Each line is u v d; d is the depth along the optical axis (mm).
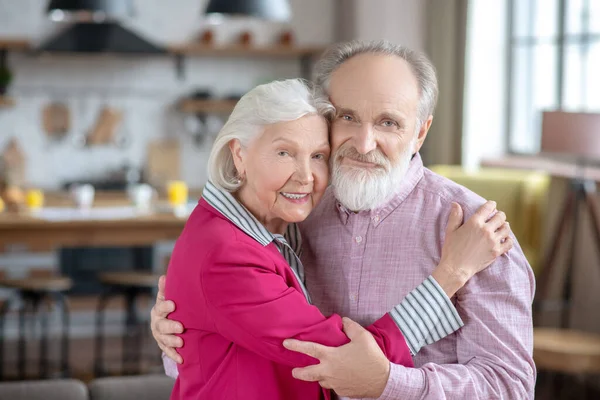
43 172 7301
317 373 1561
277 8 5492
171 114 7488
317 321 1580
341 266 1806
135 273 5270
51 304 6402
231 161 1691
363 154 1665
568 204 4711
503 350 1637
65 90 7312
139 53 6883
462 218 1701
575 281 5043
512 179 5402
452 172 5707
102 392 2729
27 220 5070
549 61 5945
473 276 1670
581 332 4688
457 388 1592
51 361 5680
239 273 1573
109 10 5719
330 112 1665
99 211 5473
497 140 6477
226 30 7516
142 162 7457
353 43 1718
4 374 5352
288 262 1749
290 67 7684
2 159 6926
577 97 5594
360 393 1573
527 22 6223
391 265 1750
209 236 1615
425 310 1619
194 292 1621
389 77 1654
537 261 5250
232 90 7582
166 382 2793
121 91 7406
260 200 1661
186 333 1689
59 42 6770
